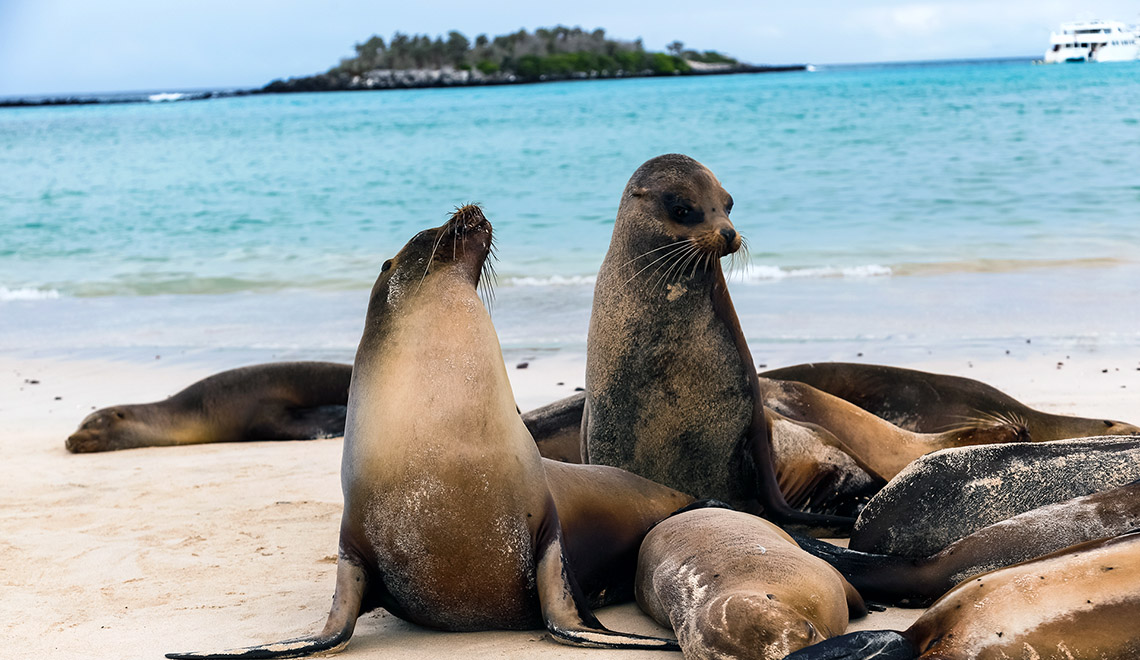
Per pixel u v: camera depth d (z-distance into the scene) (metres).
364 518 4.34
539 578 4.31
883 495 5.09
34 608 5.05
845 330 12.01
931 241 17.64
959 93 52.75
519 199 24.97
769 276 15.55
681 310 6.06
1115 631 3.26
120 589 5.32
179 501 7.25
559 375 10.66
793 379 8.47
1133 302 12.70
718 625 3.54
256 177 33.03
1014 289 13.80
